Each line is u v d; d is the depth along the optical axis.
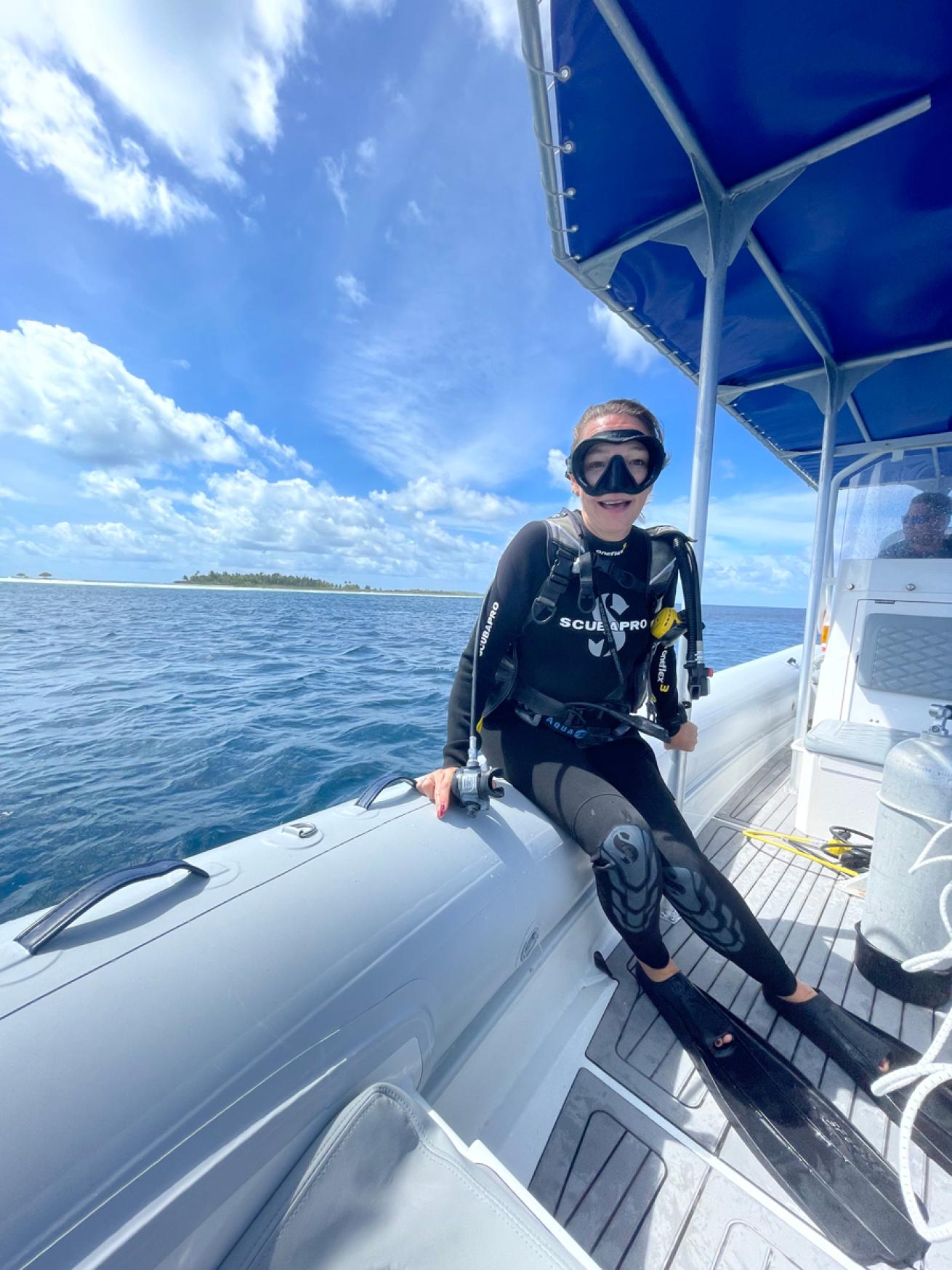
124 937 0.69
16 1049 0.53
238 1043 0.65
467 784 1.20
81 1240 0.48
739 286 2.16
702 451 1.79
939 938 1.37
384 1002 0.82
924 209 1.78
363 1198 0.66
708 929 1.27
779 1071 1.20
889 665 2.31
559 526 1.38
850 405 3.25
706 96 1.42
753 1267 0.89
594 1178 1.01
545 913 1.28
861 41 1.28
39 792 4.24
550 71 1.36
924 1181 1.02
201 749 5.26
